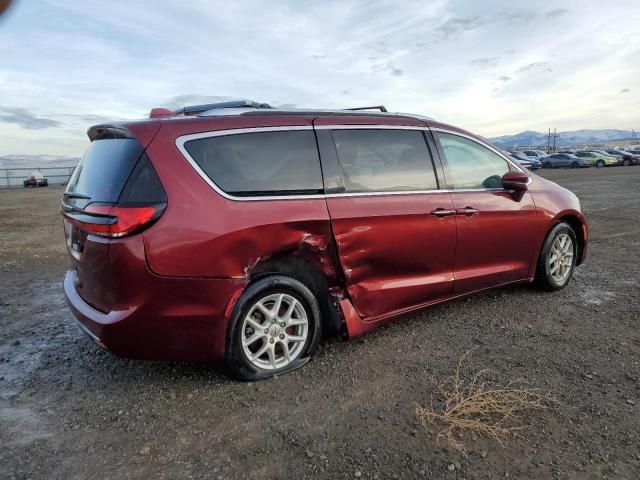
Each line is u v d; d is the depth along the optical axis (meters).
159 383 3.17
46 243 8.88
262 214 3.07
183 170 2.90
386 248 3.61
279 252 3.13
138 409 2.85
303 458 2.36
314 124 3.46
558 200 4.80
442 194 3.97
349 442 2.47
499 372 3.18
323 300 3.47
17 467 2.33
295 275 3.28
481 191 4.25
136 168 2.85
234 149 3.11
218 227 2.90
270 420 2.70
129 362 3.52
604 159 45.19
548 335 3.78
